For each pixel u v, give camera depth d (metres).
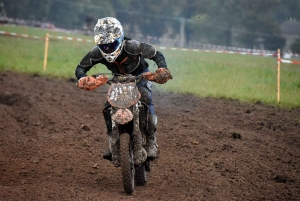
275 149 22.09
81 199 15.41
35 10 135.25
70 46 67.00
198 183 17.62
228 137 23.64
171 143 22.59
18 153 21.17
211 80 39.00
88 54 16.78
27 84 36.06
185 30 109.50
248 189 17.11
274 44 91.62
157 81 16.00
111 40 15.64
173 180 17.92
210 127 25.16
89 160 20.31
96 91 35.06
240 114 28.36
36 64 47.44
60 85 36.84
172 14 113.94
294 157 21.16
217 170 19.12
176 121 26.47
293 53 80.19
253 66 46.00
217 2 106.62
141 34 108.25
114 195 16.02
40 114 26.94
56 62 49.94
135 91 15.78
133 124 15.88
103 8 127.88
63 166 19.39
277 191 16.91
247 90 35.62
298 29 88.19
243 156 20.84
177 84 37.38
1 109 26.08
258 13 96.56
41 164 19.58
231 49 88.69
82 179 17.91
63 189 16.39
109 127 16.61
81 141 22.98
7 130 23.52
